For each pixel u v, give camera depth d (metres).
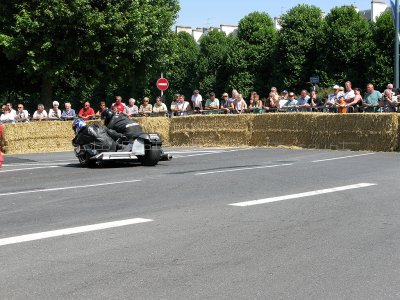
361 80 45.28
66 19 26.69
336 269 4.72
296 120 17.03
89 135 13.04
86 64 28.27
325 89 45.41
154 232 6.02
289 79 50.06
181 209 7.29
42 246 5.51
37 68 26.69
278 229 6.09
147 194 8.62
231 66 57.94
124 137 13.13
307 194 8.23
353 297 4.09
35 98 53.06
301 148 16.78
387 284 4.35
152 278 4.51
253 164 12.62
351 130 15.64
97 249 5.36
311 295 4.13
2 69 30.97
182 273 4.63
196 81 64.44
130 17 28.44
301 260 4.96
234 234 5.89
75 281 4.46
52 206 7.79
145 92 62.34
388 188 8.60
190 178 10.40
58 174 11.88
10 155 18.41
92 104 60.88
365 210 7.01
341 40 45.47
